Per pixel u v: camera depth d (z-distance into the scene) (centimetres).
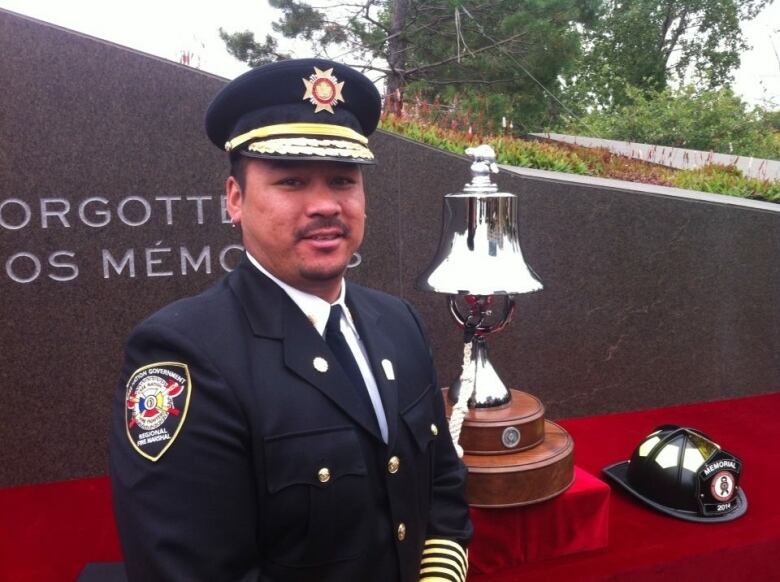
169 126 291
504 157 523
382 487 129
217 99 131
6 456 283
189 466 112
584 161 641
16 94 270
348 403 125
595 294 365
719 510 230
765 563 221
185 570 109
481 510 196
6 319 279
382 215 334
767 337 402
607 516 213
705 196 409
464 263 208
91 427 293
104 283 290
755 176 746
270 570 121
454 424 192
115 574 186
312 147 121
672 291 379
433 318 348
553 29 1051
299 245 124
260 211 124
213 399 115
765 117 1318
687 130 1216
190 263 301
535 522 203
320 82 127
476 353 214
